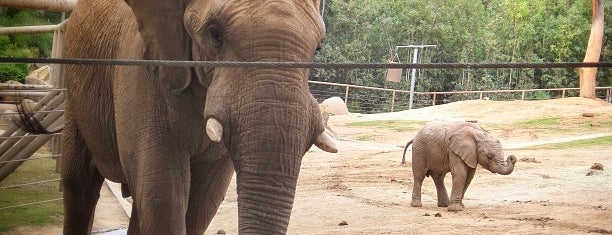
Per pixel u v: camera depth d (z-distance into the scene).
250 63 3.67
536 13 49.84
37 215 9.63
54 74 11.52
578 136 25.77
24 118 8.93
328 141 4.53
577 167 16.95
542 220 11.35
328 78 47.53
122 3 6.08
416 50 38.56
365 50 47.44
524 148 21.83
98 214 9.95
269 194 4.31
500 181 15.31
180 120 5.31
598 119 29.94
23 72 23.88
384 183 15.73
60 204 10.34
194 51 4.85
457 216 11.91
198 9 4.74
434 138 12.93
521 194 13.95
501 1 51.25
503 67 3.41
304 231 10.71
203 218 5.96
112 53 5.93
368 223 11.36
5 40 28.25
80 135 6.76
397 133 28.00
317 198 13.65
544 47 49.66
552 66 3.37
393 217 11.84
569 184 14.74
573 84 50.00
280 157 4.30
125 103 5.55
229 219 11.46
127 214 10.07
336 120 32.44
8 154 9.74
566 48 48.84
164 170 5.37
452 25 47.91
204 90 5.09
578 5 49.69
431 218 11.70
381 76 47.22
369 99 46.12
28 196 10.70
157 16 4.98
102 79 6.13
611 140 22.70
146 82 5.39
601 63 3.36
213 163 5.80
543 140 25.50
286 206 4.33
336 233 10.51
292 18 4.46
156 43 5.02
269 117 4.32
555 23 49.31
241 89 4.41
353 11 48.00
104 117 6.16
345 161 19.53
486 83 48.88
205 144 5.48
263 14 4.45
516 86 49.56
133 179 5.59
